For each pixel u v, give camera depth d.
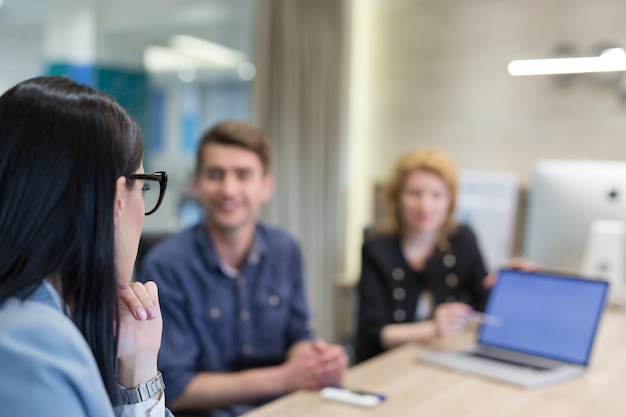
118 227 0.67
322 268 3.73
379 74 3.83
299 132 3.55
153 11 3.22
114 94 0.72
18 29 2.62
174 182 3.38
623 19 3.04
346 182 3.90
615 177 2.25
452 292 2.26
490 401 1.39
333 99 3.71
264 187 1.79
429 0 3.63
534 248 2.42
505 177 3.29
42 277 0.59
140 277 1.69
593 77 3.12
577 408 1.36
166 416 0.85
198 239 1.71
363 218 3.94
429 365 1.66
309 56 3.54
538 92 3.29
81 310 0.62
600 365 1.69
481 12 3.45
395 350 1.82
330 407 1.34
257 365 1.75
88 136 0.61
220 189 1.65
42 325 0.57
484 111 3.47
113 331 0.64
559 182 2.35
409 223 2.22
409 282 2.20
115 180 0.63
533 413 1.32
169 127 3.36
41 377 0.54
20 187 0.58
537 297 1.78
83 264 0.61
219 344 1.69
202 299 1.67
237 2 3.62
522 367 1.62
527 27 3.31
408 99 3.74
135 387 0.78
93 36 2.92
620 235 2.25
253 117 3.36
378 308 2.13
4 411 0.52
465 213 3.37
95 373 0.59
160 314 0.83
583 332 1.66
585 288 1.70
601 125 3.12
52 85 0.63
